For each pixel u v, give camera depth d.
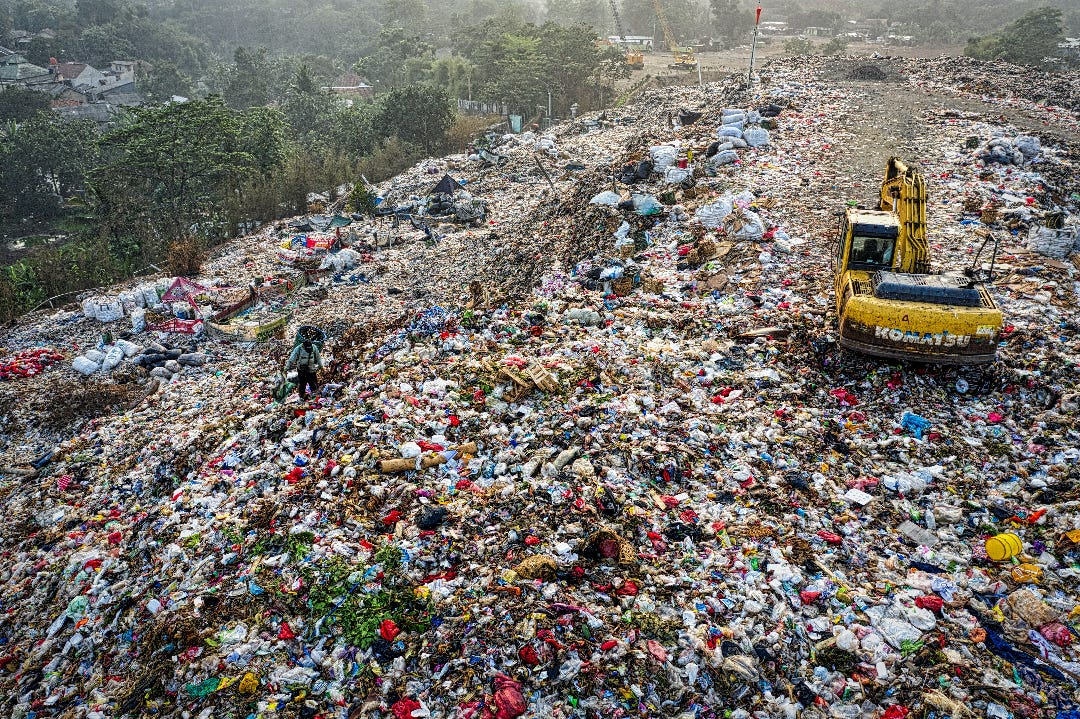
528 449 10.23
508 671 6.53
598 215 22.05
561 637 6.81
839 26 130.50
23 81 104.50
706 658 6.50
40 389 20.47
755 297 14.93
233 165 44.84
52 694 7.70
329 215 40.84
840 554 7.95
